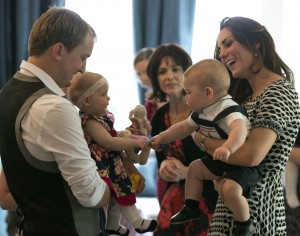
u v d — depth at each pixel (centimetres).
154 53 290
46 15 173
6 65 485
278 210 203
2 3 479
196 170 206
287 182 295
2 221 356
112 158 194
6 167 175
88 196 169
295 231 294
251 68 205
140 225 195
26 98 168
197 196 207
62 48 170
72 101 193
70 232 173
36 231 174
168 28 509
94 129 189
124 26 523
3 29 480
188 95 196
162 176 260
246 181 189
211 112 193
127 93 524
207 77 191
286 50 522
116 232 204
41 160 168
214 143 192
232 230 196
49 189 171
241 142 179
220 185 196
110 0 520
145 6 515
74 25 171
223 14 522
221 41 206
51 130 164
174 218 209
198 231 253
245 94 218
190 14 514
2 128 172
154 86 295
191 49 516
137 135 205
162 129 281
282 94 193
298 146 291
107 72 522
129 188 195
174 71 283
